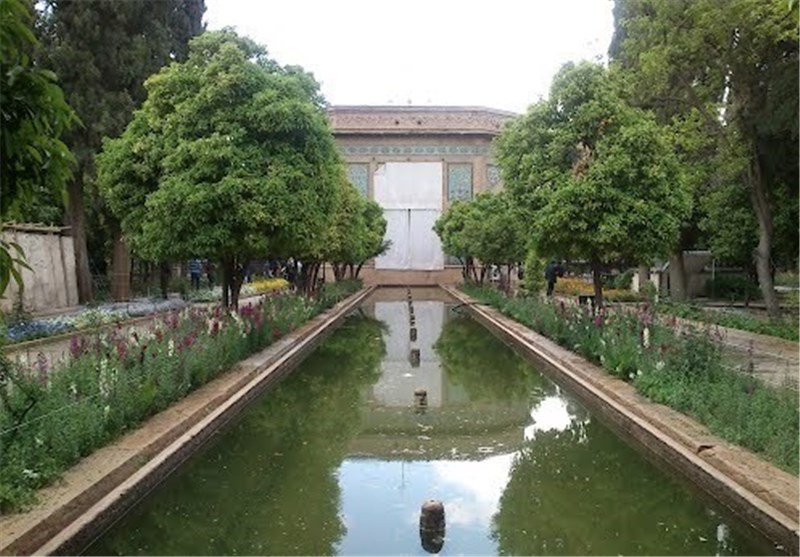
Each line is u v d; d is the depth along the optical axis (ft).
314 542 18.37
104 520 17.66
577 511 20.74
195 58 40.60
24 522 15.57
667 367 29.19
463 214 107.34
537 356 45.55
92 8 59.11
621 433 27.68
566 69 39.81
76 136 59.06
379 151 138.31
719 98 46.03
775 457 19.88
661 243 36.99
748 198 51.57
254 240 37.27
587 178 36.96
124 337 30.71
